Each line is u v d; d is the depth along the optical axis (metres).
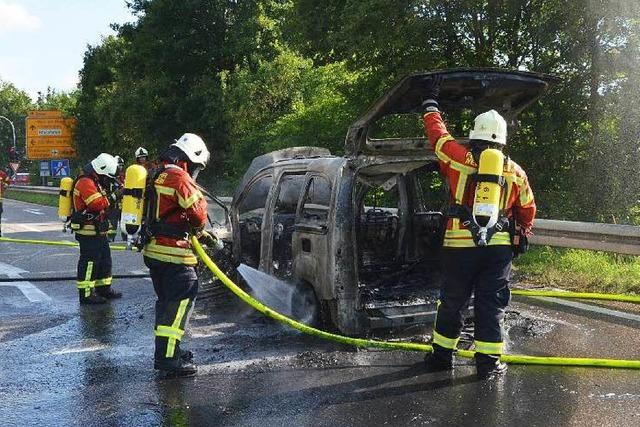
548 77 5.44
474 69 5.21
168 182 5.09
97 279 8.30
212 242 5.50
